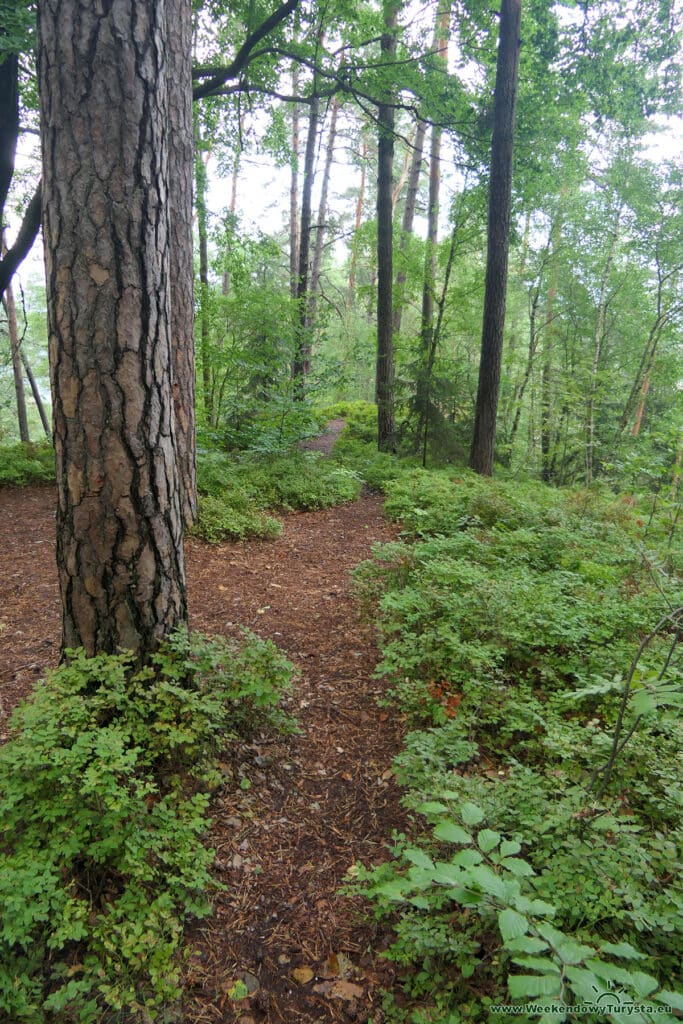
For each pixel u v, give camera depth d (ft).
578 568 19.54
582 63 33.78
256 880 9.07
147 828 8.79
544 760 10.69
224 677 11.43
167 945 7.59
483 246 46.91
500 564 19.39
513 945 4.50
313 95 36.22
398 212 65.36
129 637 10.58
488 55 36.58
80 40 8.97
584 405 53.57
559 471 58.13
